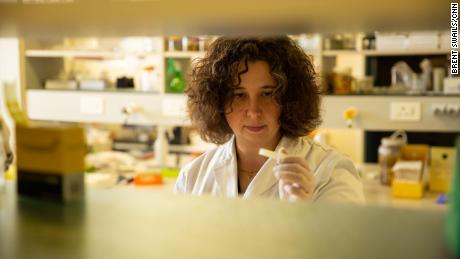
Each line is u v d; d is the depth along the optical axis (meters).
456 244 0.54
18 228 0.66
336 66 3.29
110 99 3.28
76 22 0.71
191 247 0.59
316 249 0.57
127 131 3.63
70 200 0.77
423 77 2.96
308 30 0.75
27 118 1.01
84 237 0.62
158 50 3.13
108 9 0.63
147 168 3.08
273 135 1.38
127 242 0.61
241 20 0.65
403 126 2.91
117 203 0.76
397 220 0.66
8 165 1.03
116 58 3.47
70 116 3.36
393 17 0.61
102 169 2.97
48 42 3.25
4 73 3.20
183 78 3.20
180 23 0.69
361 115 2.95
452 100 2.83
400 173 2.41
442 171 2.49
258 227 0.64
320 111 1.51
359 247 0.57
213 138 1.54
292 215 0.69
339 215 0.68
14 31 0.84
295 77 1.34
